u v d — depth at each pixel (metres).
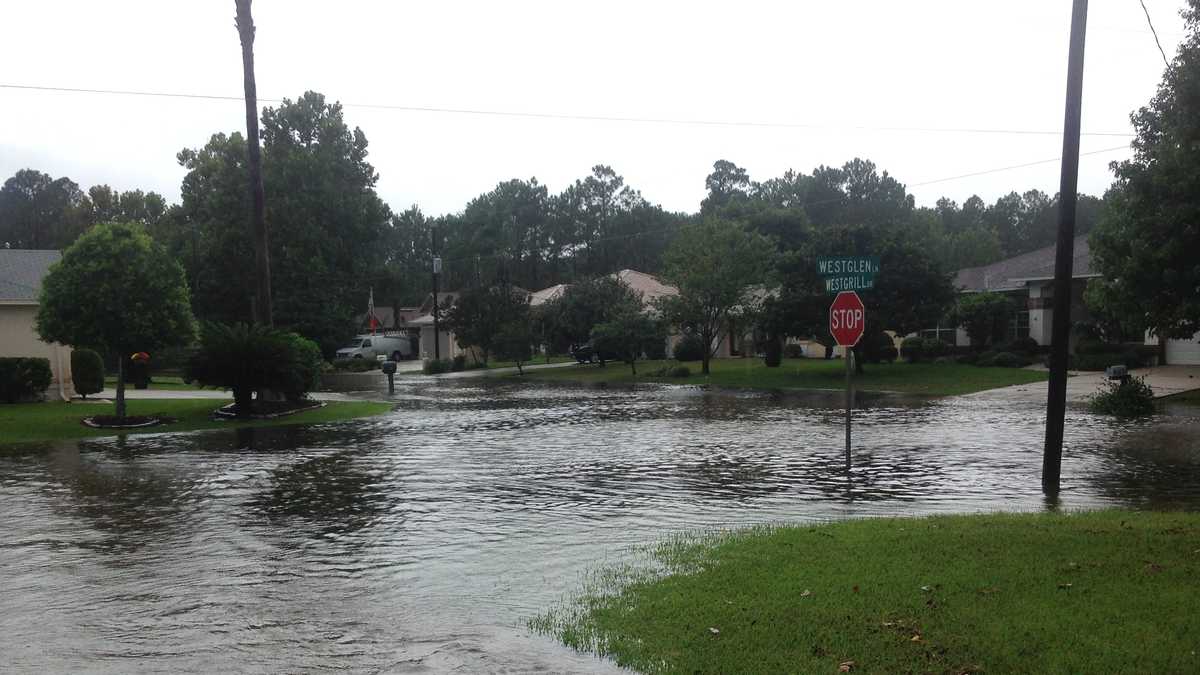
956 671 4.57
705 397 29.11
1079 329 36.72
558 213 108.50
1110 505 10.17
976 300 40.31
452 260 102.69
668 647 5.17
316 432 19.19
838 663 4.75
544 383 38.81
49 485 12.15
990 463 13.61
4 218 92.62
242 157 57.56
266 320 23.39
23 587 6.99
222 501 10.89
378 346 62.81
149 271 19.56
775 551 7.39
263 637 5.70
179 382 36.75
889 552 7.14
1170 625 5.11
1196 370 30.80
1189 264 17.38
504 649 5.38
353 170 61.56
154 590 6.88
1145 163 17.83
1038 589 5.90
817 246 35.53
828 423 20.05
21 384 24.66
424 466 13.91
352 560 7.82
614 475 12.88
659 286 57.97
